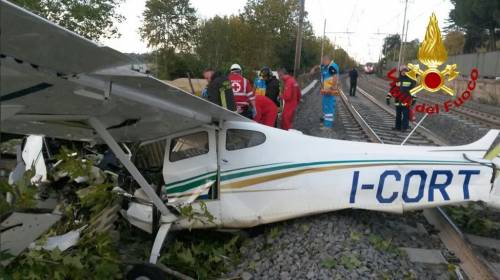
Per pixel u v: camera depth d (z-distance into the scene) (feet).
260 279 16.90
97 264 16.75
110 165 20.86
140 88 14.28
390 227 21.15
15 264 16.08
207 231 21.24
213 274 18.24
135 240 20.88
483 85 115.14
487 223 22.24
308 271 16.44
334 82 47.06
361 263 16.79
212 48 125.49
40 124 17.17
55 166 21.22
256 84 45.88
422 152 19.75
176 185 19.08
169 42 133.80
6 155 27.53
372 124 55.57
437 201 18.93
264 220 19.17
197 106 16.40
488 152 20.36
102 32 72.54
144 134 19.25
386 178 18.97
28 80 11.78
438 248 19.83
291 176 19.10
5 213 14.71
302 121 54.95
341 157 19.33
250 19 120.47
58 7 67.97
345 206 19.04
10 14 8.65
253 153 19.19
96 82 12.96
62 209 19.57
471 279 17.24
